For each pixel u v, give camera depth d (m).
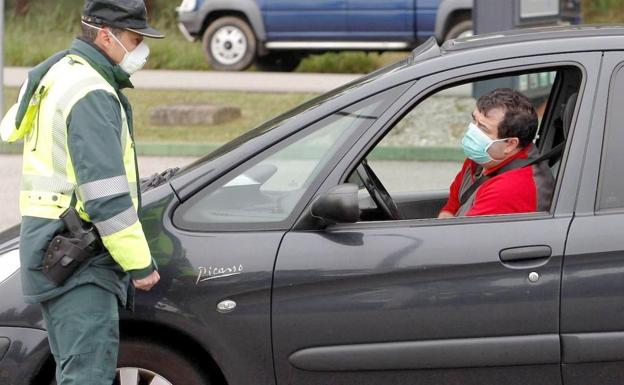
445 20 55.53
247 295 14.17
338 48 57.78
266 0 57.84
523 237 14.02
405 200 18.16
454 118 39.28
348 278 14.09
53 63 13.63
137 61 13.77
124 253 13.16
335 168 14.41
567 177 14.20
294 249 14.21
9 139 13.86
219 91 48.50
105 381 13.63
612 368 13.98
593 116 14.27
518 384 14.12
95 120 13.12
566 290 13.92
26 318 14.38
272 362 14.27
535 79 19.25
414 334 14.09
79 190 13.29
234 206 14.56
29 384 14.43
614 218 14.00
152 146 39.94
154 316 14.23
